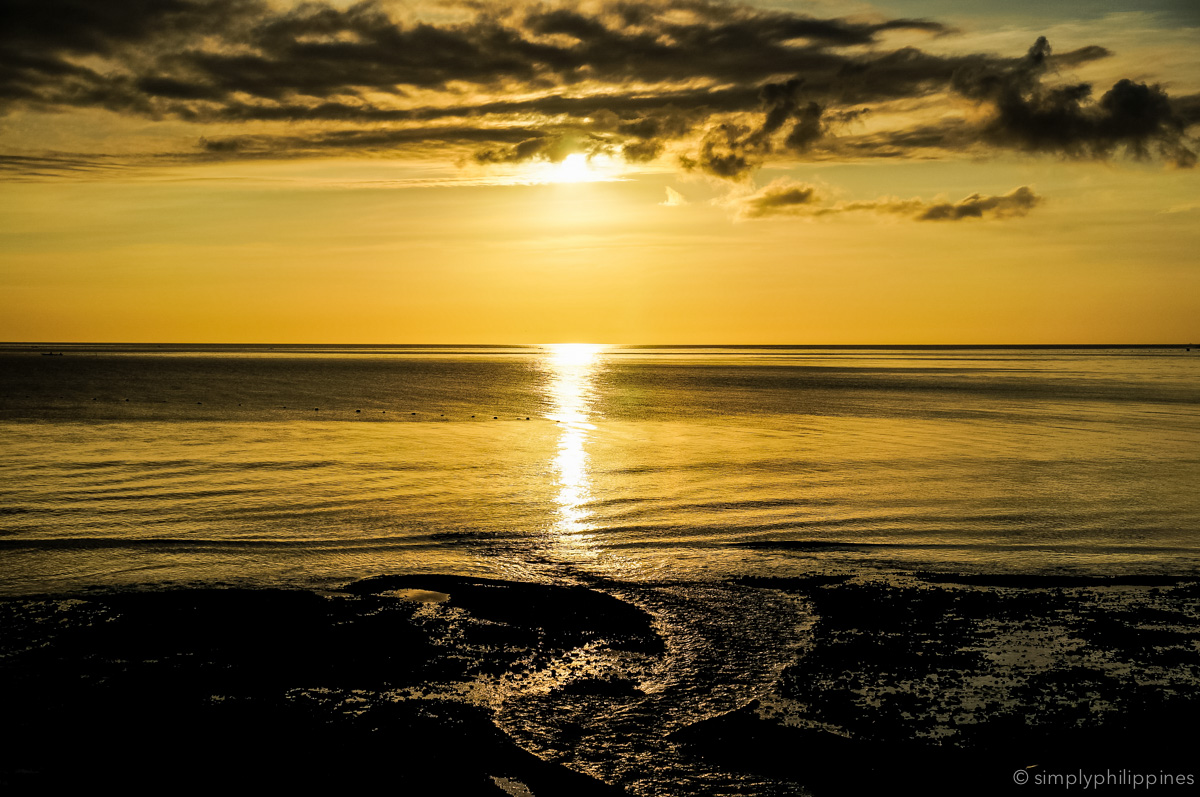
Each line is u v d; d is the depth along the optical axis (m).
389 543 31.45
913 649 20.66
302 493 40.91
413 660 19.75
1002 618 22.94
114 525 33.72
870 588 25.83
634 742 16.11
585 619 22.89
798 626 22.39
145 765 14.88
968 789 14.43
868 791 14.44
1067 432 68.62
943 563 29.00
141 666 18.94
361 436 63.91
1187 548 31.12
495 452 55.81
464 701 17.67
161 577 26.47
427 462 51.28
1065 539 32.47
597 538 32.47
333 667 19.20
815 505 38.69
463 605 24.00
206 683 18.11
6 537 31.52
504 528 33.97
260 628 21.53
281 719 16.58
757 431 69.25
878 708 17.36
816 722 16.81
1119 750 15.55
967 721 16.72
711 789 14.53
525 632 21.83
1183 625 22.27
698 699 17.94
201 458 51.81
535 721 16.92
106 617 22.17
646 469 49.06
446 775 14.85
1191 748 15.62
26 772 14.57
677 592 25.52
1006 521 35.44
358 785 14.51
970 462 52.06
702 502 39.31
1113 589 25.78
